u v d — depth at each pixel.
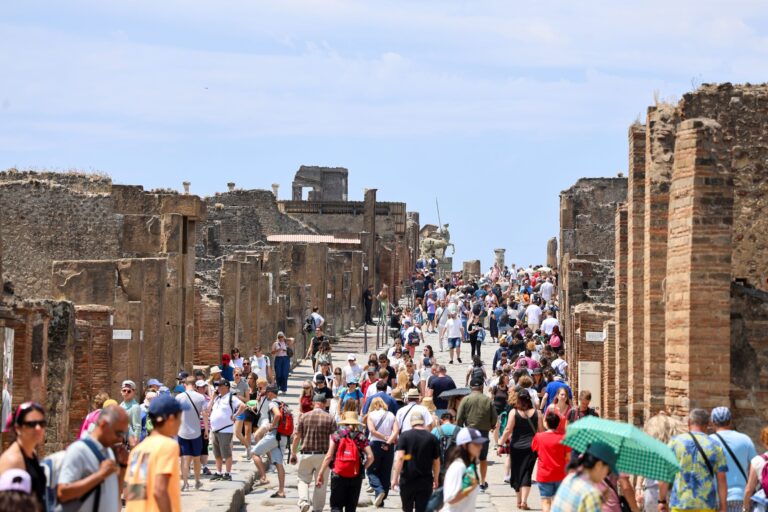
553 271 111.50
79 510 20.03
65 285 52.38
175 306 59.69
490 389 49.53
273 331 79.31
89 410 45.44
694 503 23.88
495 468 44.72
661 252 34.88
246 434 46.47
